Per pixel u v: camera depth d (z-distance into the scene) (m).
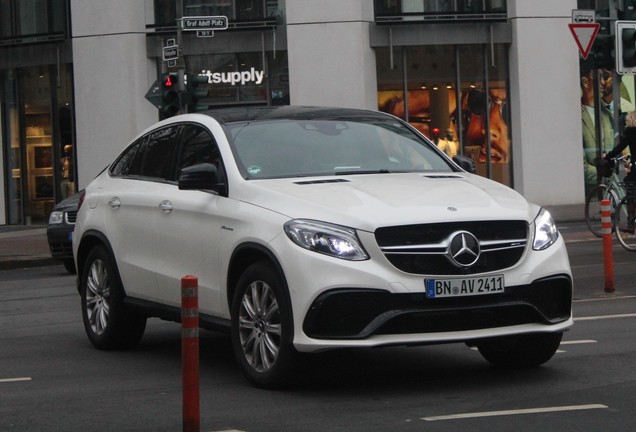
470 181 11.74
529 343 11.48
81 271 14.48
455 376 11.48
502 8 42.69
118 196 13.62
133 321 13.59
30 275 25.73
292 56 41.28
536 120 42.72
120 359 13.14
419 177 11.74
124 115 41.66
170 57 33.31
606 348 12.84
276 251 10.51
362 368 12.06
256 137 12.26
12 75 43.72
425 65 42.28
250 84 41.56
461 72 42.59
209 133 12.48
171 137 13.28
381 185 11.20
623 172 30.11
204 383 11.34
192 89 33.12
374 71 41.84
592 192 28.58
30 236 37.56
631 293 18.08
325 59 41.22
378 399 10.39
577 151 43.16
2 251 31.28
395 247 10.22
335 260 10.16
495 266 10.49
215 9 41.59
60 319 17.12
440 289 10.20
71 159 42.88
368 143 12.52
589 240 28.17
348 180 11.44
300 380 10.74
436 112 42.44
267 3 41.44
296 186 11.18
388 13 41.69
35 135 43.38
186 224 12.10
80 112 42.16
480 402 10.14
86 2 41.94
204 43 41.50
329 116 12.92
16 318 17.42
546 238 10.90
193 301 8.27
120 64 41.56
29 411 10.24
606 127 43.84
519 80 42.56
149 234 12.84
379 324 10.07
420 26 41.88
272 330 10.70
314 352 10.21
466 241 10.34
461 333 10.28
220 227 11.46
